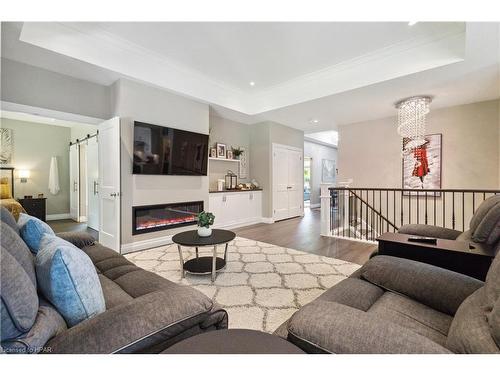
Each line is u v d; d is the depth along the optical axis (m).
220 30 2.82
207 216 2.65
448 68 2.94
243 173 5.99
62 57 2.79
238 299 2.06
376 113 4.88
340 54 3.33
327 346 0.71
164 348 0.85
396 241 1.78
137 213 3.58
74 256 0.89
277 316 1.81
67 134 6.57
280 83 4.36
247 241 4.02
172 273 2.63
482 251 1.53
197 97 4.11
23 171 5.87
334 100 4.11
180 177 4.09
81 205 6.00
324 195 4.39
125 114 3.40
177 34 2.90
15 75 2.86
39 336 0.70
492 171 4.03
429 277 1.18
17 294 0.69
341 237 4.29
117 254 1.88
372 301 1.18
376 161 5.30
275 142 5.91
